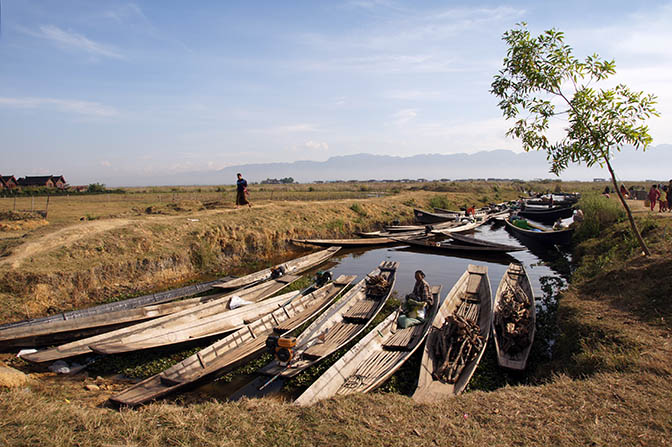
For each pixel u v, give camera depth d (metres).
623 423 5.07
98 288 15.18
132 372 9.14
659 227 14.68
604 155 11.39
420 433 5.05
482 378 8.23
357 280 17.47
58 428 5.07
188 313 11.65
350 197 49.75
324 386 7.27
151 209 25.77
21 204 33.53
